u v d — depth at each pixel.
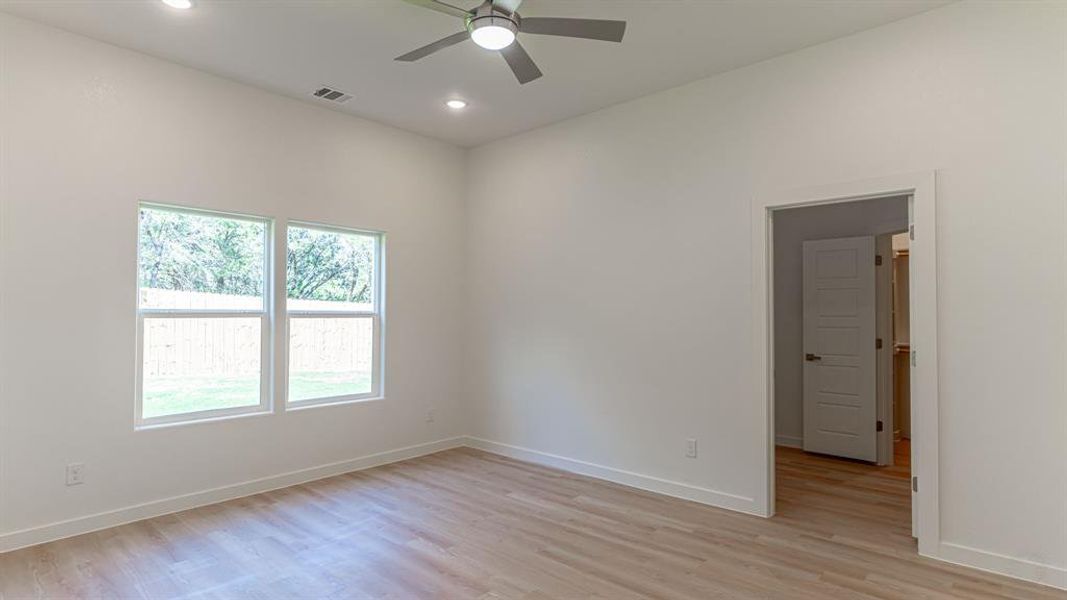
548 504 3.92
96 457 3.43
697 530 3.45
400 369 5.11
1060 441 2.74
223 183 3.98
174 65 3.76
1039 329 2.80
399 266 5.11
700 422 3.98
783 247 5.89
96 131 3.45
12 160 3.16
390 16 3.14
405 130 5.13
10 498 3.13
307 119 4.46
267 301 4.30
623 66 3.78
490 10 2.41
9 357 3.15
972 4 2.98
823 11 3.09
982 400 2.94
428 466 4.88
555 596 2.66
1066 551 2.71
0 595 2.62
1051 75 2.79
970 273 2.98
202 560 3.01
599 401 4.57
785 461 5.23
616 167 4.49
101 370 3.46
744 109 3.80
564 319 4.84
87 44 3.41
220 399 4.05
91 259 3.43
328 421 4.58
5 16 3.14
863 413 5.21
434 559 3.04
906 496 4.14
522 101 4.42
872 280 5.21
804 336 5.61
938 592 2.68
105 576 2.82
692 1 2.97
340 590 2.71
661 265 4.21
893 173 3.22
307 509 3.79
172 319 3.83
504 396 5.30
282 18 3.17
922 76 3.14
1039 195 2.81
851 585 2.75
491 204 5.46
